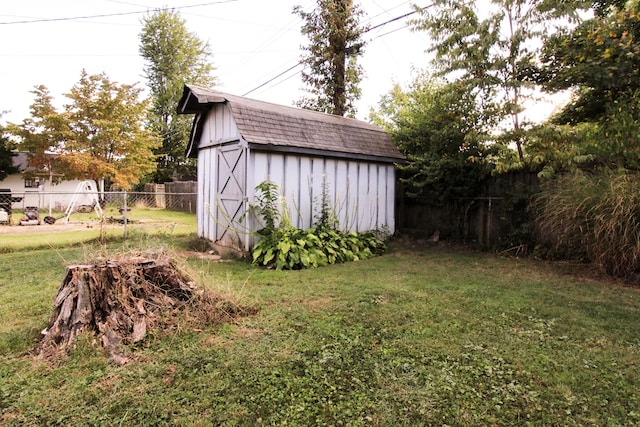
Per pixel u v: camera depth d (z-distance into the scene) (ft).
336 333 10.14
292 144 21.79
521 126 21.54
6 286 14.62
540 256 21.43
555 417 6.58
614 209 15.61
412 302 13.04
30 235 29.84
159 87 87.86
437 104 25.88
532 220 22.30
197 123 26.84
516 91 21.26
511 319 11.41
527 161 20.97
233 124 22.47
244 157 21.11
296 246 19.65
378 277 16.96
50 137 49.88
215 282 12.50
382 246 24.70
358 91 51.52
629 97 19.21
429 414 6.62
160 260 11.26
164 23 86.58
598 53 19.19
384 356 8.82
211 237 25.54
